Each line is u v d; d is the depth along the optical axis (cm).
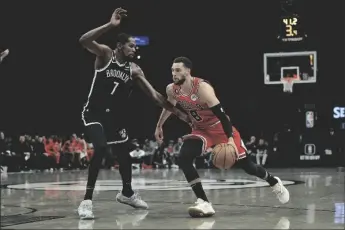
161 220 486
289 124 2650
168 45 2836
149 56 2825
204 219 491
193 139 536
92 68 2562
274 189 585
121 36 530
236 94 2905
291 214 523
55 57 2506
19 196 788
